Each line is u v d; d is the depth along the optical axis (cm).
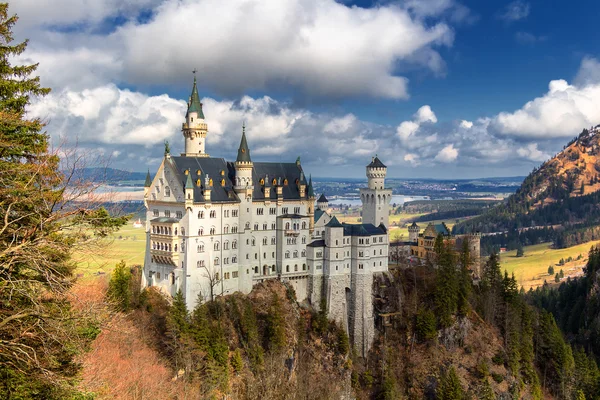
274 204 16988
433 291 18188
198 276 14800
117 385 9738
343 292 17800
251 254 16350
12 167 5231
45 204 4994
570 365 18325
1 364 4788
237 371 13612
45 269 4969
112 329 5719
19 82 5853
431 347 17138
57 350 5309
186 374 12375
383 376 16500
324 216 18550
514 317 18638
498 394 16400
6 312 4869
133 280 15450
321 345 16400
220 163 16300
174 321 12938
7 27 5894
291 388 14588
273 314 15250
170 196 15125
